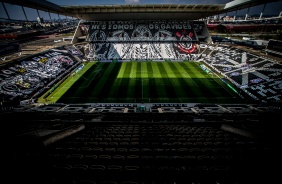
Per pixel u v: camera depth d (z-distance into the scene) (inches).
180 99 1225.4
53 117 810.8
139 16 2233.0
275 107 1075.3
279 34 2593.5
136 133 463.8
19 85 1334.9
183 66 1828.2
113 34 2319.1
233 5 1631.4
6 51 1775.3
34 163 234.1
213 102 1187.9
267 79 1381.6
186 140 390.6
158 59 2030.0
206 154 303.4
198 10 2021.4
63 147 338.0
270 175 215.0
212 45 2178.9
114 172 227.9
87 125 604.4
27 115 843.4
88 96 1267.2
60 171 219.9
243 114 858.8
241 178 212.8
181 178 220.8
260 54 1753.2
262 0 1353.3
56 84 1424.7
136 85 1425.9
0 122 648.4
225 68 1686.8
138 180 219.6
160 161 271.4
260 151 285.4
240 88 1352.1
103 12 2046.0
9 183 189.0
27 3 1258.6
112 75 1615.4
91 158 273.1
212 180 213.3
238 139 399.5
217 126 593.3
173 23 2417.6
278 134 414.3
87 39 2289.6
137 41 2249.0
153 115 863.7
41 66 1640.0
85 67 1807.3
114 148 321.4
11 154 260.7
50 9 1628.9
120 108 1103.0
